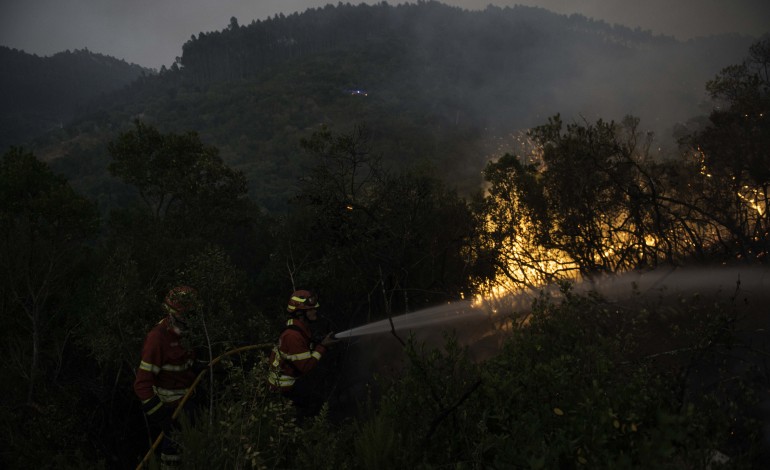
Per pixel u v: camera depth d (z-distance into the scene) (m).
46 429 4.39
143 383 3.88
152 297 5.16
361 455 2.98
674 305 4.23
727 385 3.21
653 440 2.02
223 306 4.66
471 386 2.92
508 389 2.66
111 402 4.72
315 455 3.02
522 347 2.98
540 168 6.38
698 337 3.14
